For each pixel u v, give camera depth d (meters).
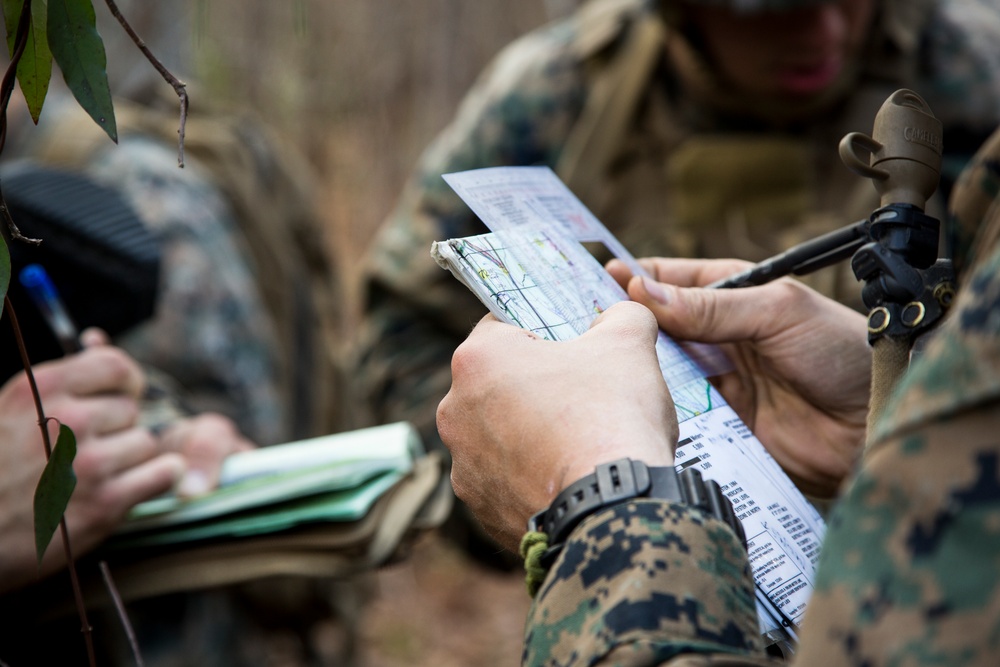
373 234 5.13
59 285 1.38
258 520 1.28
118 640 1.51
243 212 2.14
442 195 2.15
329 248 2.49
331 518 1.27
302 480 1.28
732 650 0.60
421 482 1.38
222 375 1.83
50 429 1.26
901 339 0.79
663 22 1.94
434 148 2.29
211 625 1.66
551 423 0.74
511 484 0.76
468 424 0.79
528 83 2.11
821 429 1.10
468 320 2.10
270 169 2.32
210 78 4.21
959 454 0.49
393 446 1.38
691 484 0.68
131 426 1.32
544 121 2.08
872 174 0.82
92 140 1.88
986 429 0.48
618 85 2.03
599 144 2.01
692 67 1.94
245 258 2.13
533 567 0.69
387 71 5.46
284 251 2.21
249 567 1.28
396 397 2.12
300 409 2.18
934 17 1.93
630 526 0.64
